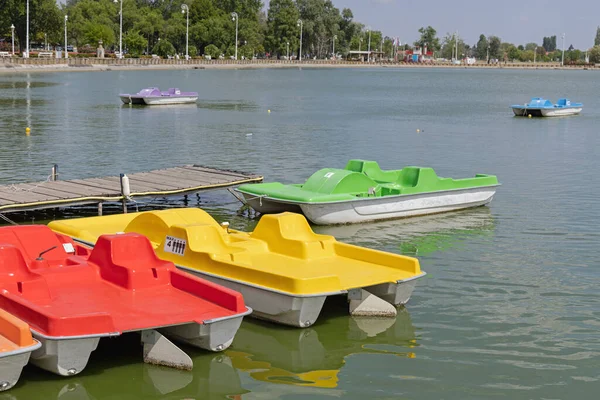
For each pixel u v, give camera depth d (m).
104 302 9.92
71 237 13.47
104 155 27.09
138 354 9.88
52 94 59.09
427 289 12.65
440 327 10.98
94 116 42.53
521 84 111.56
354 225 17.28
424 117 48.34
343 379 9.33
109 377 9.22
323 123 41.69
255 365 9.69
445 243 15.72
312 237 12.74
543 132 39.59
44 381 9.00
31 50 137.25
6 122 37.47
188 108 51.03
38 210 17.61
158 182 18.47
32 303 9.42
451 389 9.06
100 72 107.56
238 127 38.22
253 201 17.52
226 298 9.83
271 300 10.68
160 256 12.25
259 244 12.52
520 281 13.12
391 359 9.90
